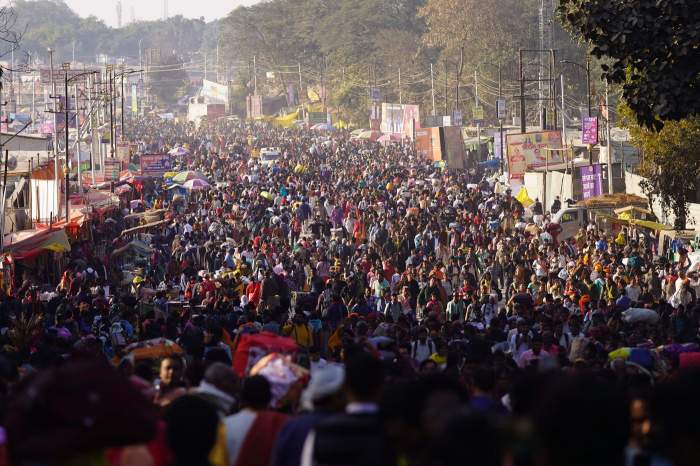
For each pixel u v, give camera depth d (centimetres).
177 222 8875
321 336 4325
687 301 5634
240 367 2272
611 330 3903
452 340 3741
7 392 2052
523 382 1044
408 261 7125
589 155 11156
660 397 839
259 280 6203
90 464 949
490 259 6962
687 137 8106
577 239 8062
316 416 1330
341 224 9938
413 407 1039
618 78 4359
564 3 4506
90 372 951
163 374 2080
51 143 13125
